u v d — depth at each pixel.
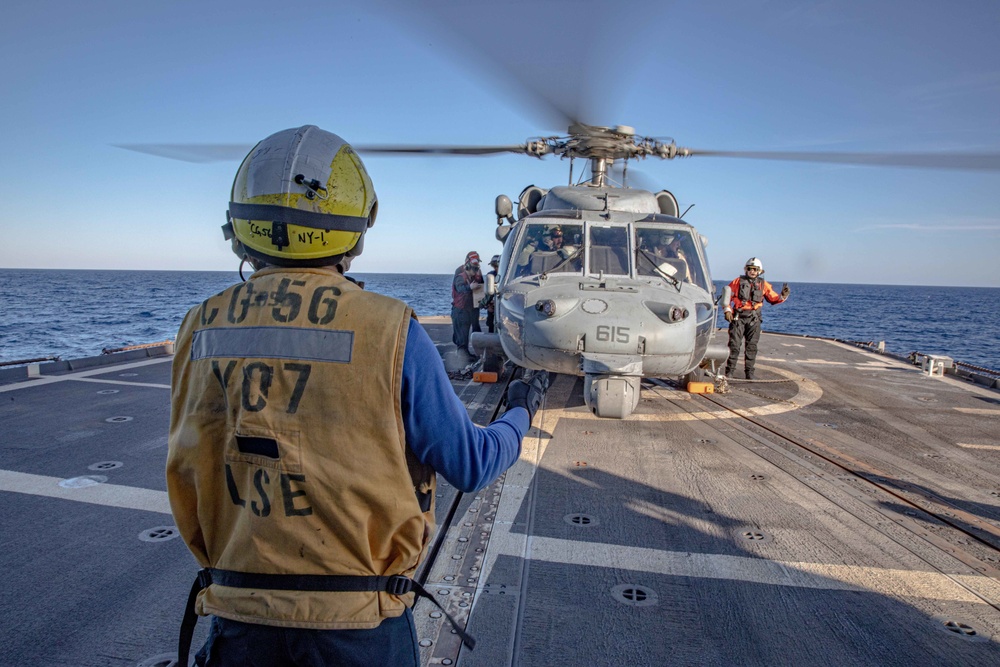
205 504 1.44
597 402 5.58
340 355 1.34
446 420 1.42
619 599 3.11
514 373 9.00
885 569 3.46
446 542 3.71
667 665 2.62
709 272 7.14
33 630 2.78
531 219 7.13
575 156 8.08
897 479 4.93
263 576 1.34
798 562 3.53
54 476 4.66
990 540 3.86
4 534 3.71
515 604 3.04
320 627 1.30
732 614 3.00
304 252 1.47
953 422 6.82
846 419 6.91
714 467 5.15
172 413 1.54
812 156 6.30
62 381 8.25
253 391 1.35
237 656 1.34
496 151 7.71
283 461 1.33
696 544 3.74
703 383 8.27
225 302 1.48
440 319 17.11
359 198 1.54
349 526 1.33
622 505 4.32
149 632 2.79
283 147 1.49
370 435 1.34
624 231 6.98
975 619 2.99
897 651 2.73
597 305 5.89
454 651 2.66
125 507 4.12
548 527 3.94
